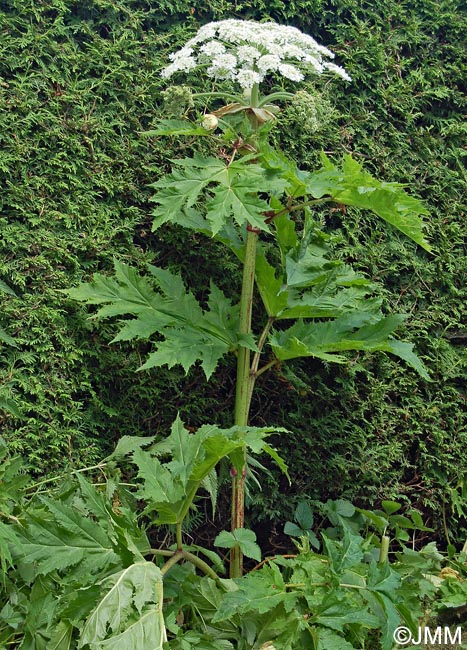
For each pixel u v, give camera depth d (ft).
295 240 7.59
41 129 7.45
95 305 7.52
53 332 7.26
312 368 8.45
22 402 7.06
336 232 8.55
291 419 8.34
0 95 7.30
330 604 5.57
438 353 8.83
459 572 7.61
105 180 7.63
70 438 7.28
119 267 7.01
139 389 7.68
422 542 8.71
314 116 6.94
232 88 8.29
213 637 6.02
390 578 5.95
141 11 8.07
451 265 9.00
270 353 8.27
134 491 7.51
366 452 8.43
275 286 7.08
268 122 6.67
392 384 8.61
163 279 7.15
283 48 6.56
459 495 8.85
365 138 8.80
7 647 5.65
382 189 6.50
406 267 8.87
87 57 7.72
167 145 7.98
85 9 7.90
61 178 7.47
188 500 5.78
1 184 7.28
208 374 6.59
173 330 6.83
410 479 8.84
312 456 8.36
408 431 8.64
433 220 9.06
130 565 5.22
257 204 5.96
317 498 8.38
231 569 6.97
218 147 8.16
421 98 9.27
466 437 8.80
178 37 8.16
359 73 8.83
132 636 4.94
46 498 5.40
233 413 8.14
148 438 6.89
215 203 5.98
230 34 6.48
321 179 6.51
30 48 7.51
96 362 7.63
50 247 7.30
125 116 7.84
